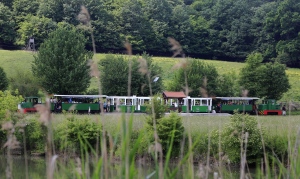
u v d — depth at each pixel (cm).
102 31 19538
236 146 4078
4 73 11038
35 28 19700
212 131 4394
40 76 11225
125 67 11900
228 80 12025
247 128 4159
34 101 8962
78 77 11450
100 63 12625
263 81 12206
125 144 602
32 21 19962
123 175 601
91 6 19638
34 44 19388
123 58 12544
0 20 19950
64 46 11594
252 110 10525
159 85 11694
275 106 10544
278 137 3944
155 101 4516
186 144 4322
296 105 10594
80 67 11456
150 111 4497
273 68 12331
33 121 4734
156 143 666
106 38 19512
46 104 516
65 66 11312
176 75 11575
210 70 11756
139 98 9325
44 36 19762
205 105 10175
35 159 4550
